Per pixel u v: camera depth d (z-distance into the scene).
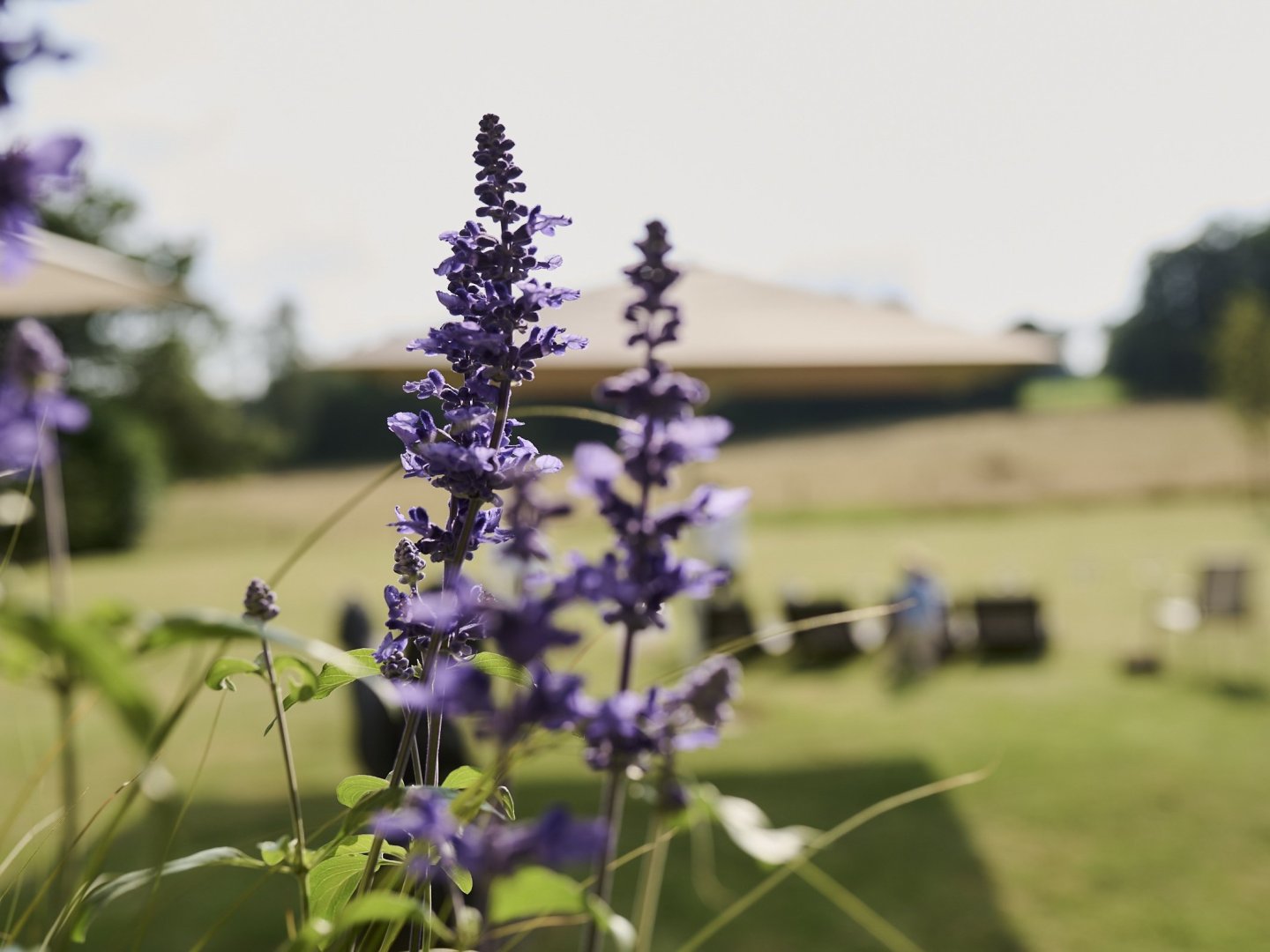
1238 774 8.15
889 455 45.38
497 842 0.60
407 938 1.09
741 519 11.16
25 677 0.68
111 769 7.01
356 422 56.25
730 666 1.18
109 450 31.64
